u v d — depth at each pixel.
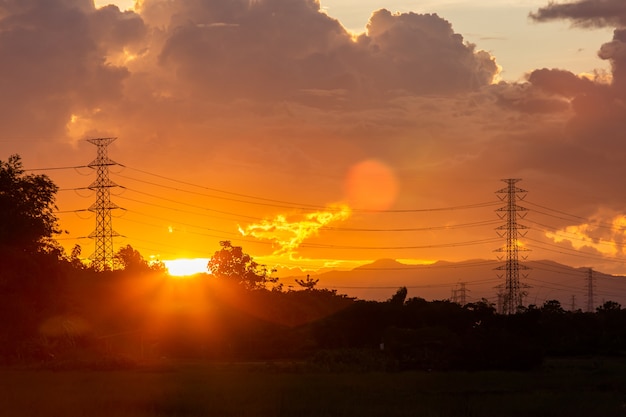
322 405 36.84
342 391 42.53
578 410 36.59
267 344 91.38
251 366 65.56
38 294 69.19
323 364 64.88
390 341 79.06
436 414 34.69
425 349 74.12
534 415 35.41
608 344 93.81
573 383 49.66
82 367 63.25
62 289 74.25
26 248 68.50
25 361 70.56
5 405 35.44
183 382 47.16
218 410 35.03
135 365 64.69
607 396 41.66
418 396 41.12
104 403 36.41
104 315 95.38
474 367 66.06
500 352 65.69
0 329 70.00
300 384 46.41
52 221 71.25
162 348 91.31
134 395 39.25
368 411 35.31
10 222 66.44
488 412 35.91
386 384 47.59
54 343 76.12
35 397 38.25
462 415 35.03
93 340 82.56
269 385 45.41
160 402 36.91
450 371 64.44
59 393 40.03
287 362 75.69
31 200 69.56
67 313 79.69
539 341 95.06
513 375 55.69
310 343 92.00
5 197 67.00
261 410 35.00
